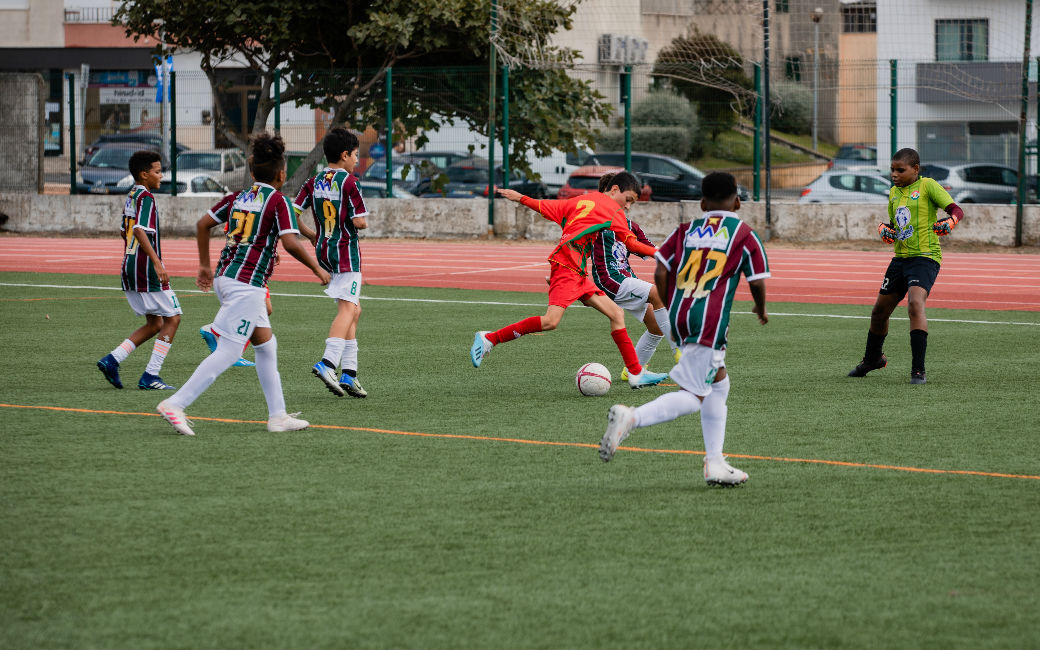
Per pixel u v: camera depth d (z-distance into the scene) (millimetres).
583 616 9062
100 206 60938
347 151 19062
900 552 10633
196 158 66875
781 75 62469
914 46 73375
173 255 49688
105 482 13000
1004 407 17703
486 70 56062
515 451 14742
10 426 16141
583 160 61750
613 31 78625
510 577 9922
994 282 38875
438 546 10750
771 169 57469
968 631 8805
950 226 19547
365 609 9180
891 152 56625
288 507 12023
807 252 50406
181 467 13734
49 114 67500
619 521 11578
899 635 8727
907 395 18719
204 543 10789
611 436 12312
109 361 19094
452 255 49281
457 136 57969
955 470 13711
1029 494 12633
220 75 64125
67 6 97312
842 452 14672
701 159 58719
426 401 18328
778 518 11711
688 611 9180
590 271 19938
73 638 8594
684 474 13562
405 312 30281
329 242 18734
